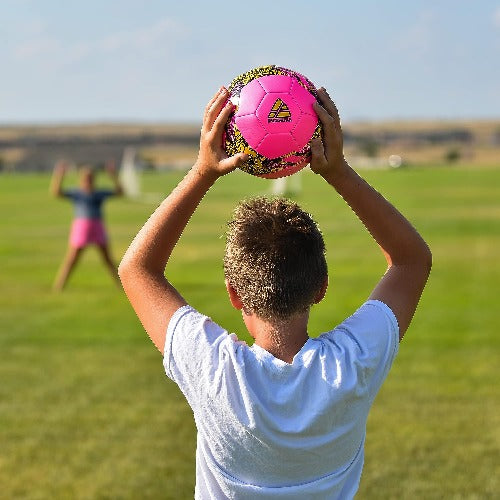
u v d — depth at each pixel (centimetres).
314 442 256
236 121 278
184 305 272
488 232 2878
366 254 2298
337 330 271
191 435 824
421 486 693
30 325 1362
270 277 255
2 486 696
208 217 3675
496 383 1009
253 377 257
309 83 284
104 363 1111
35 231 3148
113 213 4019
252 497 259
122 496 677
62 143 17662
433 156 18162
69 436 821
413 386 998
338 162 268
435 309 1502
